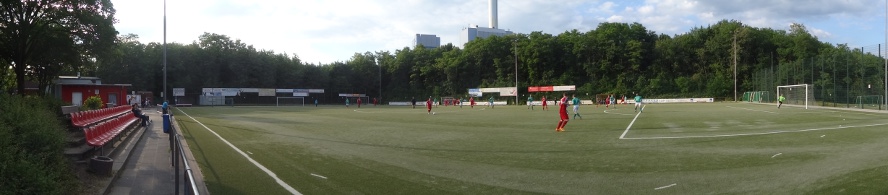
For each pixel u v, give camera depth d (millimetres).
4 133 7336
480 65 91438
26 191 6324
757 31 77812
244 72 88000
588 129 19359
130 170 10406
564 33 92688
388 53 103125
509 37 91250
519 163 10297
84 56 33000
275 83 91938
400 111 44219
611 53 82312
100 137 12172
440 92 92312
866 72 39000
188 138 16969
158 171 10305
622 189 7527
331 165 10258
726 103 61531
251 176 9070
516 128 20469
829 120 22922
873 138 14086
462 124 23406
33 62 32031
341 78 98500
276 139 16250
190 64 83625
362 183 8289
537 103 76562
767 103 55812
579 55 84562
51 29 29406
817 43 75125
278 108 58062
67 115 16734
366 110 48188
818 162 9539
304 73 95625
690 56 82875
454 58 93312
